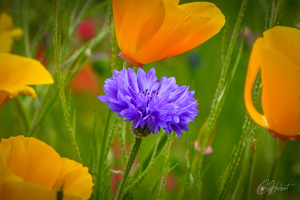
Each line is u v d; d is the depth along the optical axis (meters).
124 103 0.38
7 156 0.37
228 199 0.47
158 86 0.39
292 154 0.54
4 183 0.34
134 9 0.39
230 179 0.41
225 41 0.42
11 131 0.54
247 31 0.56
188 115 0.38
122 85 0.38
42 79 0.40
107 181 0.41
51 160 0.37
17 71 0.40
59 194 0.34
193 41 0.40
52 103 0.45
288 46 0.39
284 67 0.36
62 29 0.49
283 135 0.39
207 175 0.53
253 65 0.37
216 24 0.40
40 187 0.34
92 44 0.49
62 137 0.56
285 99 0.37
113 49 0.41
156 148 0.42
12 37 0.48
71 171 0.37
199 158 0.42
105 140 0.41
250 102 0.38
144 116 0.38
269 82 0.37
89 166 0.43
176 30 0.39
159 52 0.40
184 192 0.43
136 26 0.39
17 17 0.52
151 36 0.39
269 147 0.49
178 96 0.38
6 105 0.55
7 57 0.39
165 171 0.40
